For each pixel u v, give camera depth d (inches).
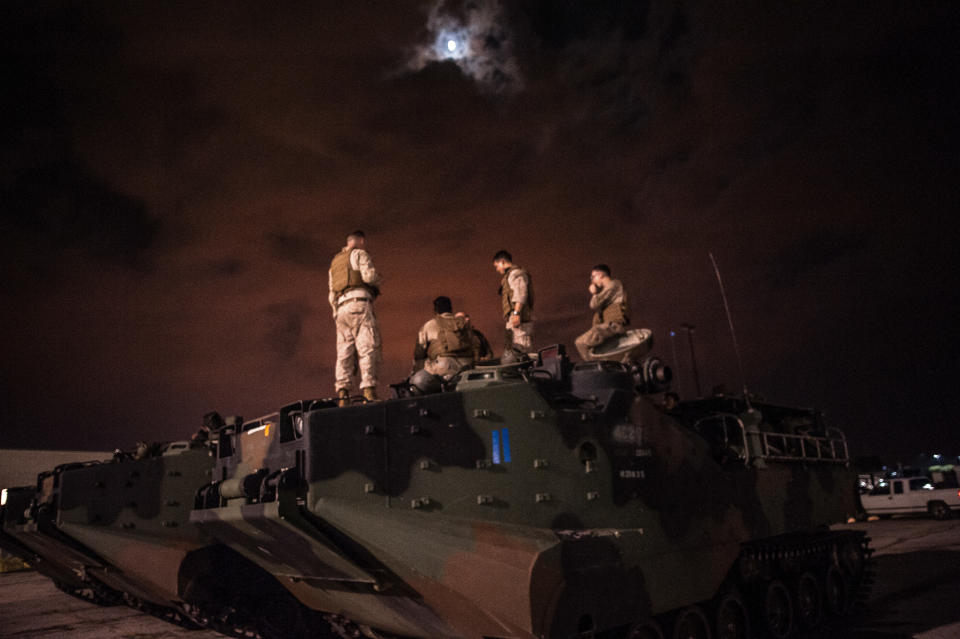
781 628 321.1
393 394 239.0
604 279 349.4
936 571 477.1
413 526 197.8
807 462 361.7
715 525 274.2
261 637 339.3
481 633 216.4
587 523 224.5
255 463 245.9
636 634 236.8
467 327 326.0
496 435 216.1
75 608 470.0
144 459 355.3
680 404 343.9
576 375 253.4
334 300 335.3
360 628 289.7
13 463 774.5
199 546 339.9
